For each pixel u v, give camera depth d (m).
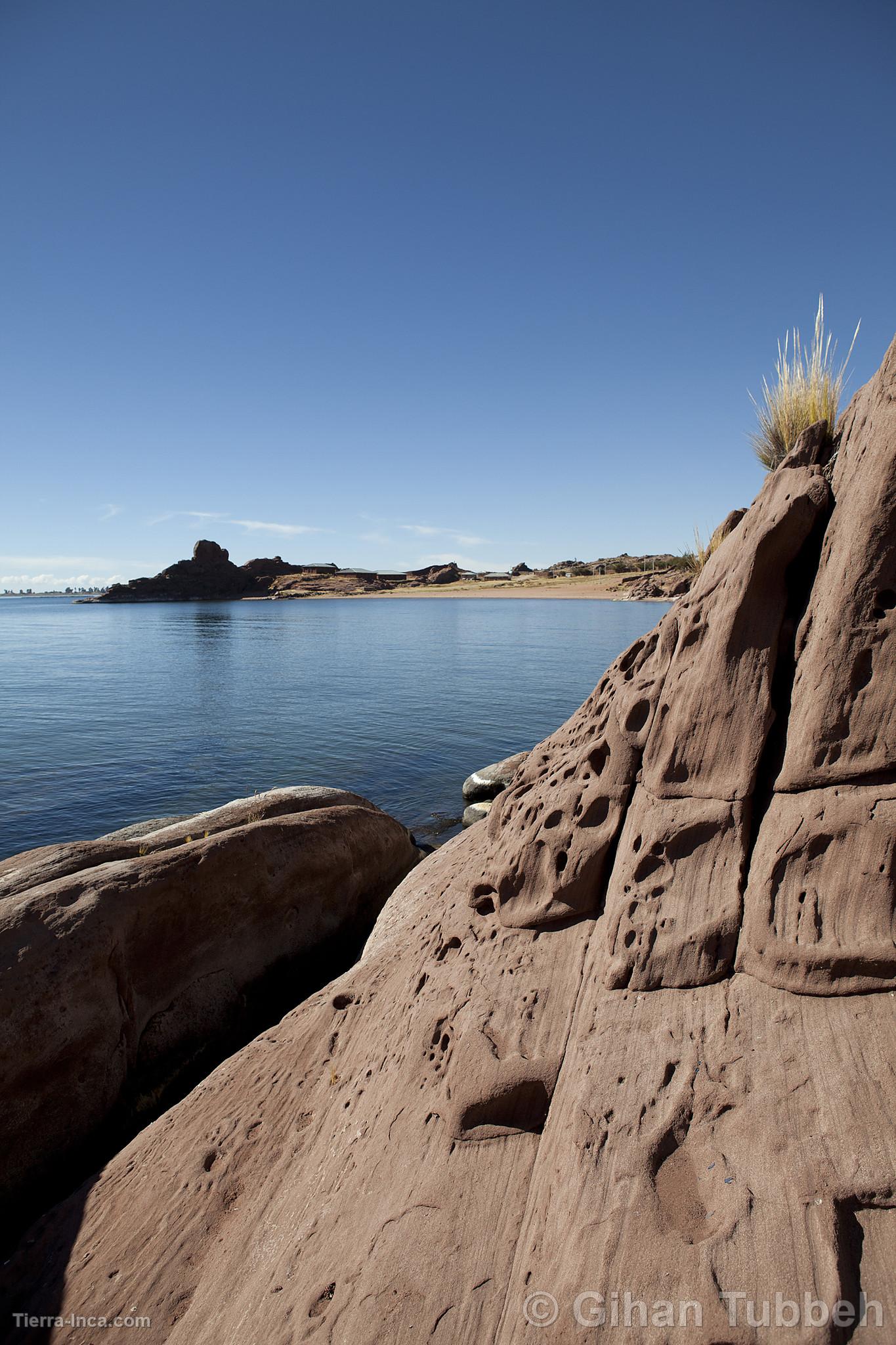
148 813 14.62
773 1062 2.69
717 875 3.20
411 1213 2.99
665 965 3.15
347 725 22.88
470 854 5.61
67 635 68.25
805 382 4.33
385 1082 3.80
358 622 79.19
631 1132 2.72
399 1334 2.60
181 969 5.77
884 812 2.79
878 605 2.90
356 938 7.57
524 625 64.69
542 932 3.85
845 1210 2.29
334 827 7.59
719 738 3.32
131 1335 3.32
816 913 2.88
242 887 6.36
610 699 4.20
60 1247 3.98
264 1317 3.01
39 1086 4.70
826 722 2.96
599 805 3.79
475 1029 3.47
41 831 13.59
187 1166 4.12
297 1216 3.45
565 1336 2.30
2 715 25.39
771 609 3.31
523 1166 3.04
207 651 49.28
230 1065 4.90
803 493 3.23
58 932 5.09
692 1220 2.45
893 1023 2.61
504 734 21.31
